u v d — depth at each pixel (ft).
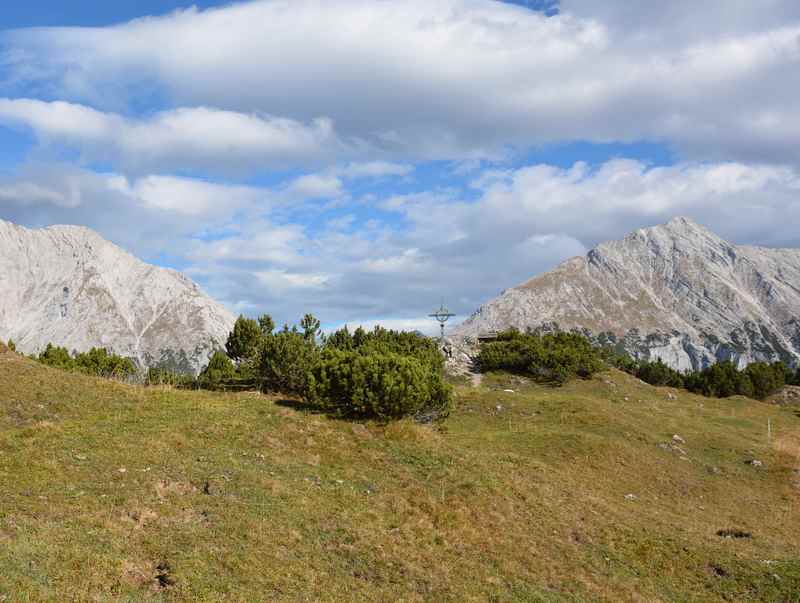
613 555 74.74
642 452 125.29
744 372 263.70
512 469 95.09
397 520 69.26
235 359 158.40
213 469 70.54
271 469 75.36
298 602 49.52
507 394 167.53
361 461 84.12
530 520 78.23
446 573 61.00
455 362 227.40
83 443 72.49
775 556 78.33
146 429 81.30
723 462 133.18
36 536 48.16
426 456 88.99
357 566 58.23
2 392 89.25
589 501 90.63
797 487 122.62
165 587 46.91
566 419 144.97
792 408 226.58
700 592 69.51
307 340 137.39
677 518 94.43
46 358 161.99
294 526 61.41
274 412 96.99
